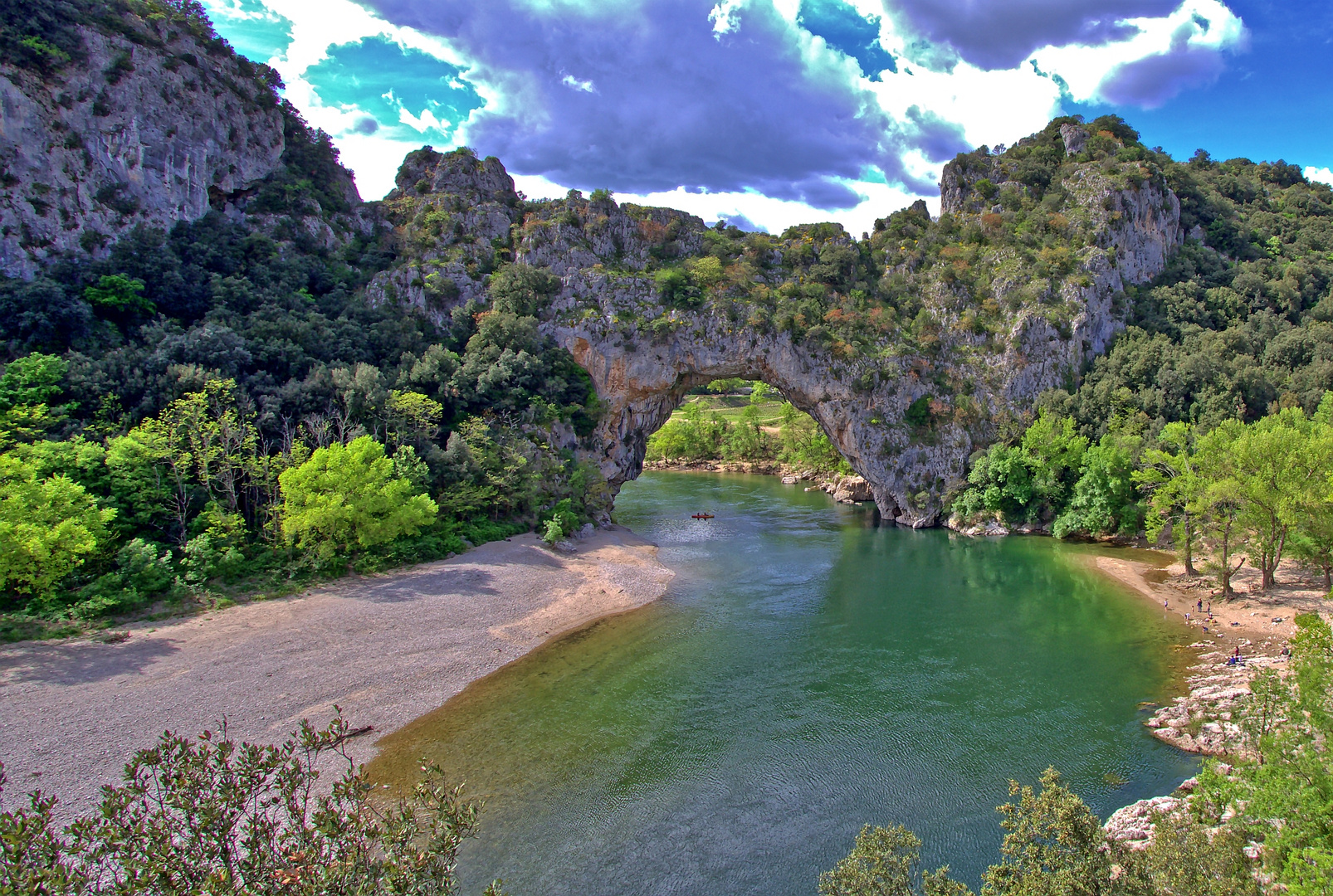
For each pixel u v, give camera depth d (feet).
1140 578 192.24
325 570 165.07
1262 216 389.80
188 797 36.40
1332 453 151.12
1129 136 359.25
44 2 215.31
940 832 84.89
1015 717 113.19
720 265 296.51
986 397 284.00
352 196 325.01
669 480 431.02
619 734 108.17
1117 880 51.83
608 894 74.95
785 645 146.72
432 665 128.98
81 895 36.60
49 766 87.92
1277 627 146.20
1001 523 262.06
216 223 252.83
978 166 362.12
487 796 91.76
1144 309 302.86
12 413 150.30
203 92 256.11
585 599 173.37
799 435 421.59
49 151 207.62
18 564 122.31
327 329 232.73
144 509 150.61
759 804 91.09
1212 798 61.16
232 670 117.50
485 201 324.19
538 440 247.70
